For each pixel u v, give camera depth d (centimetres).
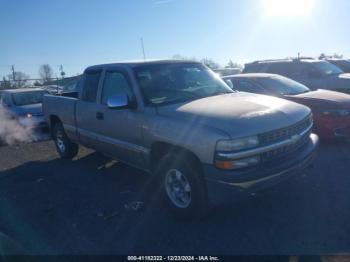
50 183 566
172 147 397
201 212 379
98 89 536
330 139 688
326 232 354
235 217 399
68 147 692
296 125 395
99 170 619
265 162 359
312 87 1041
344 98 686
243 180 338
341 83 982
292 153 392
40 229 407
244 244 344
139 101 444
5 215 452
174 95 457
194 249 343
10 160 748
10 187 563
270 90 766
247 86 808
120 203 464
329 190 456
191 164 382
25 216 446
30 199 503
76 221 422
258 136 351
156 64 500
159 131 404
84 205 467
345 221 373
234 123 353
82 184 550
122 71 485
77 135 622
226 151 338
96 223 412
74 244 369
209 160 348
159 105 432
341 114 654
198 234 370
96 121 541
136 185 528
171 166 400
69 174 607
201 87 496
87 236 384
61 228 407
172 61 524
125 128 469
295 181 491
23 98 1142
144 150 442
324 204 417
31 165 689
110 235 382
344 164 556
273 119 372
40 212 455
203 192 372
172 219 410
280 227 371
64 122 659
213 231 373
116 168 623
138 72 472
